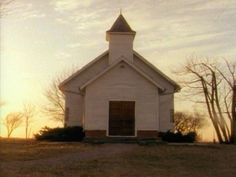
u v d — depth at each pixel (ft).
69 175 61.46
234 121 150.51
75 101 124.16
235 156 84.38
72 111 123.75
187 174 65.57
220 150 93.20
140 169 68.28
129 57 122.11
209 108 155.33
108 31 121.70
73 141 110.83
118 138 106.22
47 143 102.06
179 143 106.83
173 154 84.58
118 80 109.91
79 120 123.44
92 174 62.69
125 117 108.99
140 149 90.99
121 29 122.31
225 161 78.54
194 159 79.82
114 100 109.19
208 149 94.27
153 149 91.30
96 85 109.50
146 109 109.40
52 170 64.80
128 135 108.17
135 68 109.40
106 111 108.68
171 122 125.49
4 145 96.78
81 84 124.57
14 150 88.12
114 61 114.01
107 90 109.40
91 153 84.43
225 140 150.71
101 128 107.96
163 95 126.00
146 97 109.81
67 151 87.20
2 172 61.72
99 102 108.88
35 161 73.97
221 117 152.87
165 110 125.90
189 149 92.99
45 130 116.06
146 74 110.32
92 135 107.45
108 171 65.31
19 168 66.03
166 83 126.11
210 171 68.69
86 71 125.39
